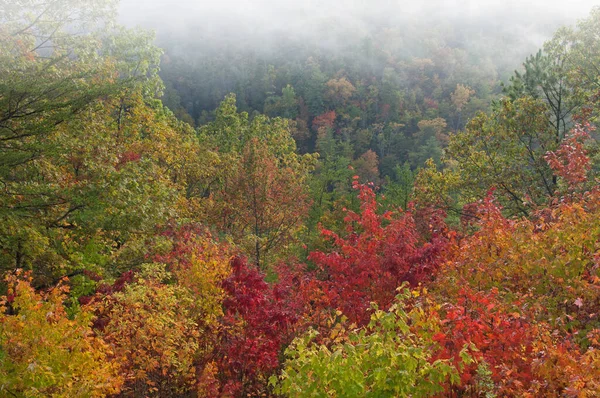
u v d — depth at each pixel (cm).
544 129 1719
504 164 1784
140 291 823
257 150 2127
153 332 786
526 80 1866
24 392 542
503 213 1764
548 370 492
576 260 720
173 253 1175
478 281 828
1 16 1273
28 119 992
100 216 1088
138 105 1966
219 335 924
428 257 928
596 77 1711
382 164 7756
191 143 2433
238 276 863
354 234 1109
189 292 990
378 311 518
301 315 927
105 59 1720
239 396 839
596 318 657
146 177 1397
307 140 8894
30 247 998
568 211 770
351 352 464
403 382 455
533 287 734
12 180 1096
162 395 844
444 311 721
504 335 572
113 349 755
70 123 1227
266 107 9400
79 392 569
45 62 1155
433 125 8250
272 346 838
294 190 2253
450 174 1920
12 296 650
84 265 1057
